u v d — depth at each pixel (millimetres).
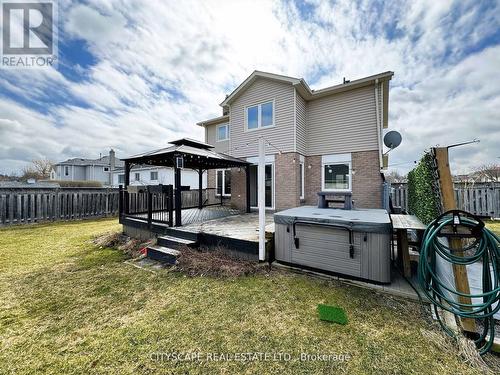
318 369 2072
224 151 13648
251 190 10180
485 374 1996
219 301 3244
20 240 6844
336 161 9320
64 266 4723
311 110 9961
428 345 2338
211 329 2641
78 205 10781
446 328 2518
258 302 3205
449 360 2150
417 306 3053
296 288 3596
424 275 2631
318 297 3314
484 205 8469
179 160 6141
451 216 2627
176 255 4758
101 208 11578
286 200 9062
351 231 3678
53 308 3105
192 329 2643
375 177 8523
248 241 4695
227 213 8922
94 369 2086
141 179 25125
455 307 2385
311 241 4117
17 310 3061
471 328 2441
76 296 3434
